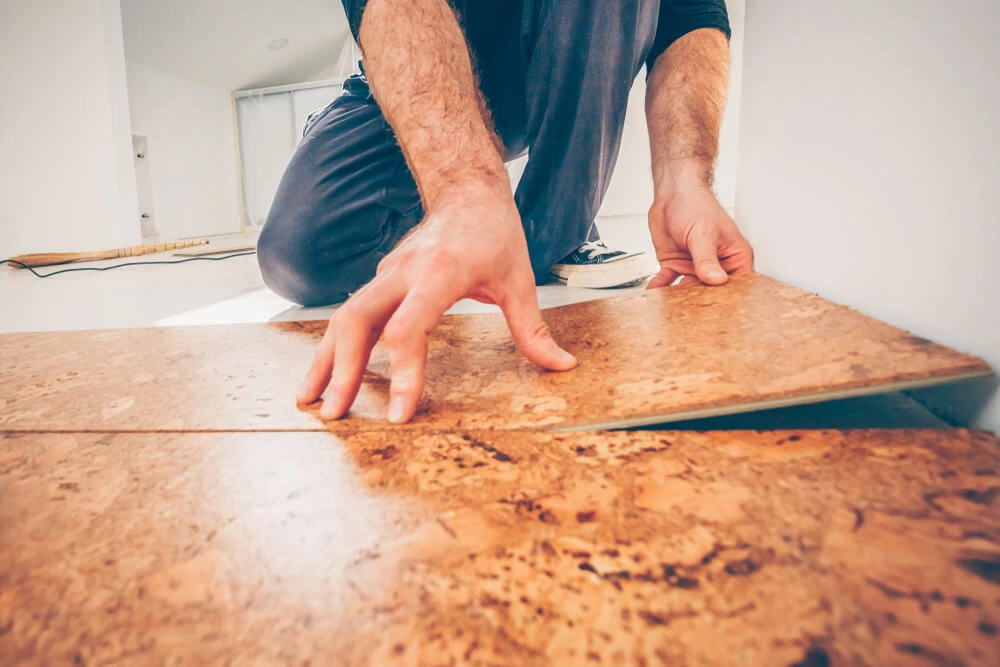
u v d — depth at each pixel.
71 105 3.49
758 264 0.98
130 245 3.66
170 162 5.70
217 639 0.27
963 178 0.50
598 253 1.64
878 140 0.63
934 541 0.31
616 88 1.35
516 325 0.62
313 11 5.48
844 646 0.24
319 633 0.27
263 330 1.00
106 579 0.32
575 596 0.28
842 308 0.70
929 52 0.54
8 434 0.55
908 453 0.41
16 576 0.32
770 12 0.90
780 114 0.88
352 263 1.47
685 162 1.10
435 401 0.57
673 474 0.40
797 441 0.44
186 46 5.33
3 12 3.42
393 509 0.37
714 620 0.26
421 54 0.70
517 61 1.46
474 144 0.70
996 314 0.47
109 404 0.63
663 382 0.55
